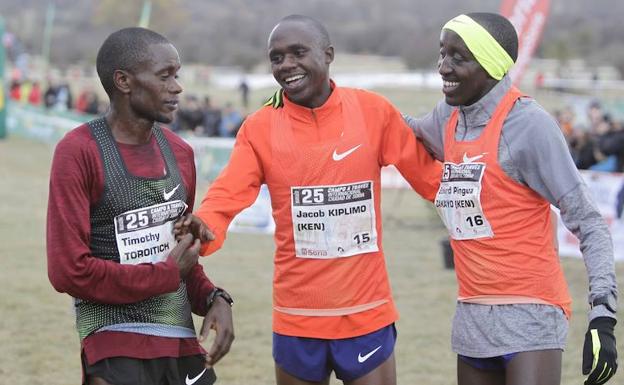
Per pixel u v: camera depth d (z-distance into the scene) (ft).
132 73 20.24
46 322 44.21
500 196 21.71
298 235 22.80
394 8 447.42
